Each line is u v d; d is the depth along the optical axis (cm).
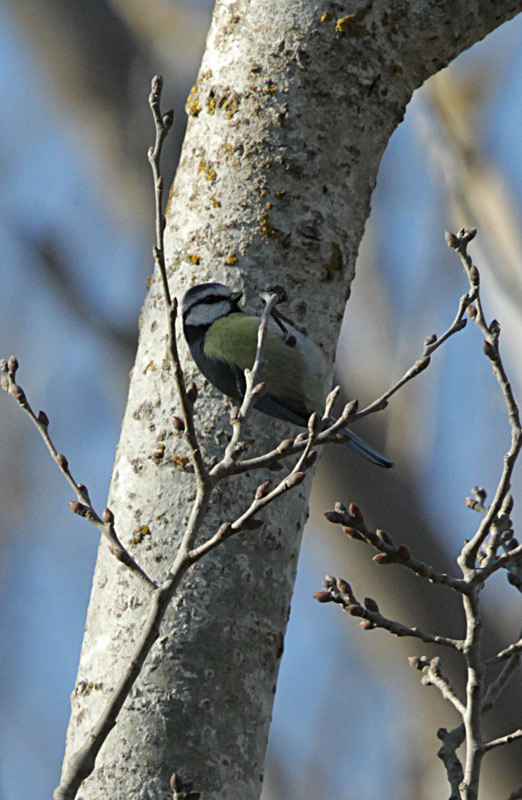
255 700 647
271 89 747
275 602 670
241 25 768
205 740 622
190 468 678
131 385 735
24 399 535
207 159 752
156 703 625
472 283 581
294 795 1498
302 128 743
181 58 1457
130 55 1463
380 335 1412
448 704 1307
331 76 752
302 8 757
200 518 499
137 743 618
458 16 780
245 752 636
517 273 1362
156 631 475
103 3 1457
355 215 758
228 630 646
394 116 783
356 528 581
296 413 725
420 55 785
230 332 713
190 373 707
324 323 734
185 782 610
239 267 721
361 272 1468
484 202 1405
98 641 662
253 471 679
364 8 760
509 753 1125
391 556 581
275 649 664
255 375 539
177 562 487
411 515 1227
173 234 754
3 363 548
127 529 679
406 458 1284
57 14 1439
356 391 1361
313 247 730
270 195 731
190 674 632
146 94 1462
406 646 1294
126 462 702
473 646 584
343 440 530
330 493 1254
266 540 670
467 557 584
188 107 786
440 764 1396
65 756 654
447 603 1216
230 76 761
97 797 611
